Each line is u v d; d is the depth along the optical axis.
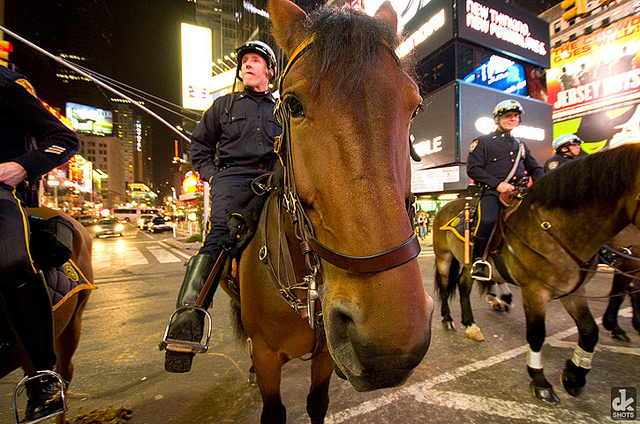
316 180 0.90
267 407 1.55
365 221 0.80
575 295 2.51
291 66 1.04
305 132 0.93
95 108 111.56
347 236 0.82
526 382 2.74
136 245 17.55
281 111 1.15
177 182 99.88
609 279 6.37
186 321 1.38
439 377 2.85
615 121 19.66
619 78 19.50
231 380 2.93
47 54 7.45
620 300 3.59
